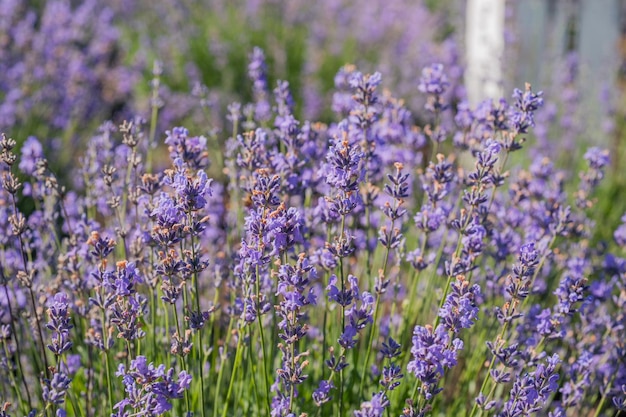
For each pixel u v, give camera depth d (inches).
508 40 79.9
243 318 45.2
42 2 108.9
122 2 112.2
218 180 73.4
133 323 43.1
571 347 51.6
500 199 55.9
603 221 70.3
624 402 48.0
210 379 49.0
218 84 103.9
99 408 48.3
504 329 44.3
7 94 77.9
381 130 52.7
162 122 87.7
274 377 48.8
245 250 43.0
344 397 47.9
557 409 45.5
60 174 75.0
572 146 75.6
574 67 77.3
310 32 110.3
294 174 48.3
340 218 47.4
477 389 52.6
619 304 50.4
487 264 54.6
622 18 85.4
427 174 51.1
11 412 48.6
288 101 51.6
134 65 93.8
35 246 52.7
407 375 48.0
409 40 106.7
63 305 42.9
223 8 116.0
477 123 52.2
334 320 50.3
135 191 48.1
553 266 55.1
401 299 56.2
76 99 82.7
